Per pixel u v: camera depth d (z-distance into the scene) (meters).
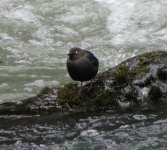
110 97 14.32
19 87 18.55
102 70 20.12
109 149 12.56
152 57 14.88
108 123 13.63
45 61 21.14
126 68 14.70
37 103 14.48
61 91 14.59
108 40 22.56
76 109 14.23
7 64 20.97
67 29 23.61
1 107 14.62
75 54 14.23
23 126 13.76
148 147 12.53
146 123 13.57
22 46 22.45
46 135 13.30
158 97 14.41
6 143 13.02
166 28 22.95
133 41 22.22
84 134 13.23
